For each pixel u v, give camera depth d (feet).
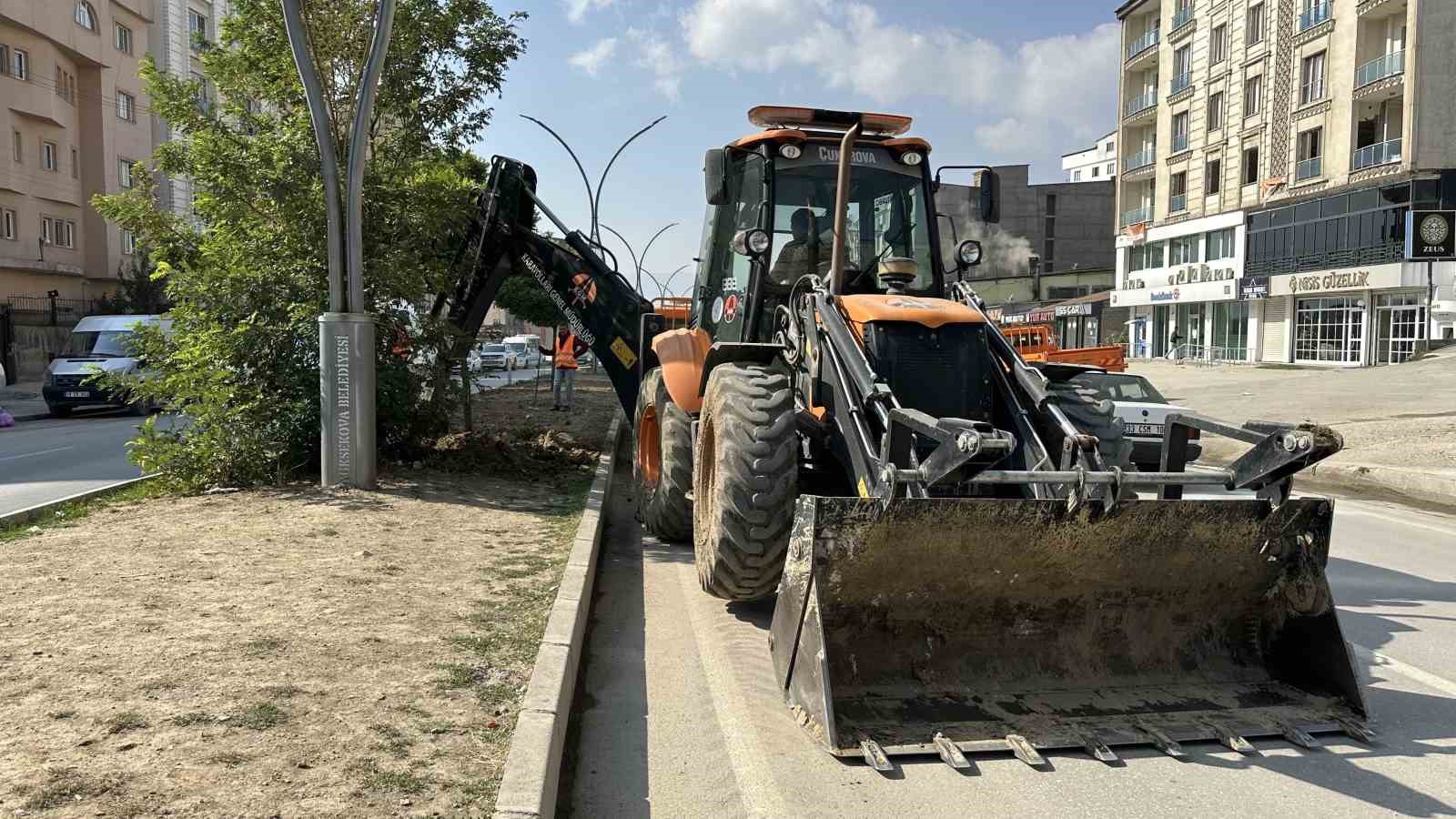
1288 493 15.51
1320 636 15.40
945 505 14.32
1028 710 14.57
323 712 12.96
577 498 30.76
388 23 28.45
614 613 20.62
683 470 24.93
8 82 108.27
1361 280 113.70
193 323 31.91
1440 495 39.24
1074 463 16.26
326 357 29.43
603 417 60.18
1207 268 147.33
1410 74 107.86
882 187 23.54
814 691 14.19
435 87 37.83
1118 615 15.83
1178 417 17.35
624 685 16.46
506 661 15.28
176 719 12.41
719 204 22.09
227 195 32.55
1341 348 120.78
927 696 14.75
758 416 18.35
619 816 12.01
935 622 15.25
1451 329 103.24
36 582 18.74
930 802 12.35
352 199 29.07
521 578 20.36
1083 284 208.54
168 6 138.00
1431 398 69.77
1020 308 192.13
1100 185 221.05
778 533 18.06
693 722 14.93
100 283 126.41
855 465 17.20
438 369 35.37
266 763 11.35
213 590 18.45
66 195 119.96
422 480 32.35
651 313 33.04
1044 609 15.55
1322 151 123.03
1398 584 24.07
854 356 17.71
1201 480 15.33
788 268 23.00
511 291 122.83
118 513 26.02
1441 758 13.70
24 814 9.83
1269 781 12.97
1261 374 107.04
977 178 23.68
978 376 18.74
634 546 27.04
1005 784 12.82
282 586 18.84
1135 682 15.46
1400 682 16.81
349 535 23.62
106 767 10.98
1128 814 12.06
